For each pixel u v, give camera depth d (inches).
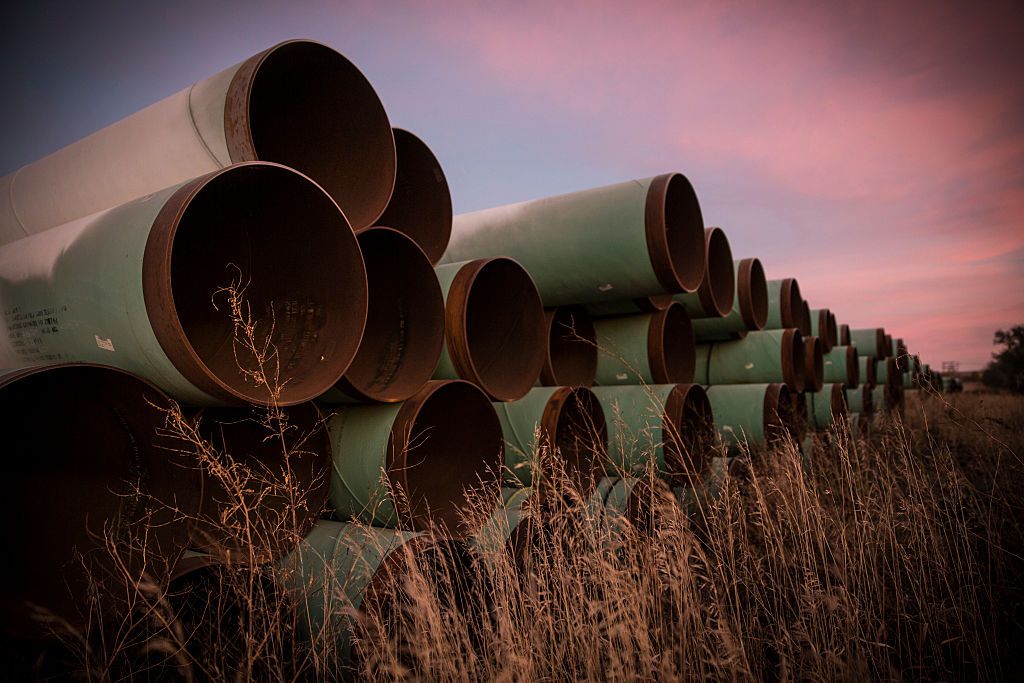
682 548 112.4
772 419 261.3
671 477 190.2
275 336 109.7
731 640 95.7
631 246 185.8
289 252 108.6
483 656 97.0
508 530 127.5
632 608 96.3
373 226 119.7
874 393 505.0
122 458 94.5
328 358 103.0
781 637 111.9
